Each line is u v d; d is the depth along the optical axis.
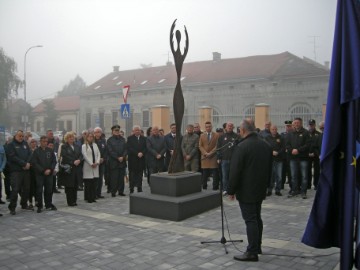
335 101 3.50
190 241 5.54
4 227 6.56
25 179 8.16
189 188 7.66
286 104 27.48
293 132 9.16
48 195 8.15
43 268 4.55
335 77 3.51
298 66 29.33
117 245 5.39
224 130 11.11
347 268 3.39
